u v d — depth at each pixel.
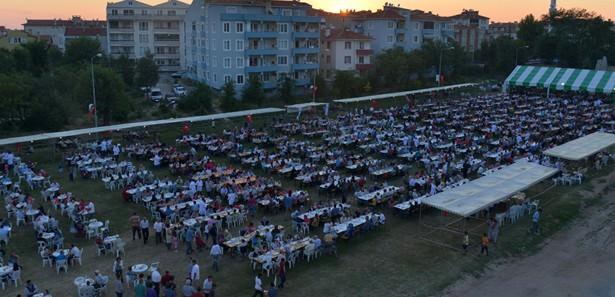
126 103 70.44
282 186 41.66
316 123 63.56
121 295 24.16
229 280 26.61
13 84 63.53
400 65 102.81
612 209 38.97
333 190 39.47
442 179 40.75
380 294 25.78
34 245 30.42
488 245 31.59
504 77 129.25
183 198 35.44
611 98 85.56
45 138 47.50
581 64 130.88
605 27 134.62
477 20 173.88
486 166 46.66
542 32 141.00
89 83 66.25
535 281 27.94
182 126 64.62
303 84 98.00
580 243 33.03
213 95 90.56
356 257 29.80
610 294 26.91
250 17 89.88
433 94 94.06
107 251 29.59
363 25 124.31
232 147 51.25
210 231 30.52
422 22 129.38
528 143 53.28
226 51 89.88
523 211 36.50
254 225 33.69
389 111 73.12
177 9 144.50
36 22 169.75
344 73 95.38
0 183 39.19
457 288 26.77
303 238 30.31
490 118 67.81
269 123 66.88
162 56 137.00
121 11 140.38
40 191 39.78
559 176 44.72
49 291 25.23
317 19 100.31
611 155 52.56
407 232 33.50
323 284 26.56
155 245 30.77
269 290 23.77
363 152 52.44
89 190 40.38
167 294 23.22
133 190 37.75
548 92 89.50
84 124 69.12
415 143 53.06
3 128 64.12
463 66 121.06
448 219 35.81
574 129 60.44
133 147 50.41
